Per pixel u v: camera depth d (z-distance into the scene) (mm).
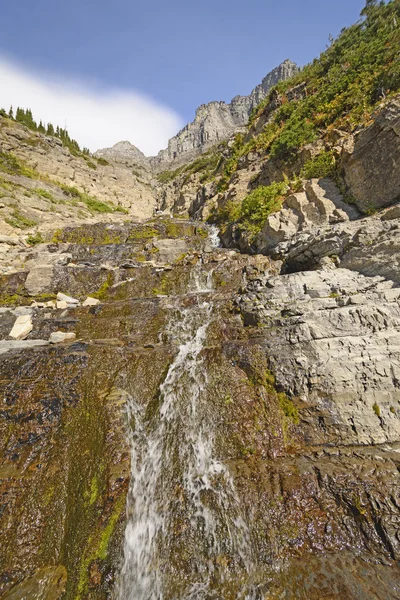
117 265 18844
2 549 5078
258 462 6809
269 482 6266
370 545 5277
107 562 5020
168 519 6070
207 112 175125
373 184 12234
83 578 4840
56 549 5273
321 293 9617
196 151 143125
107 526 5324
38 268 15992
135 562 5414
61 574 4957
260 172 24031
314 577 4977
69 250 21219
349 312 8414
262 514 5855
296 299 9953
